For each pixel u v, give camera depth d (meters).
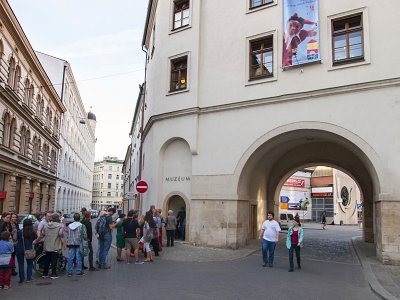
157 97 20.73
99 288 9.09
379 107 13.91
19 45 26.98
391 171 13.32
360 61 14.49
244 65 17.48
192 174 18.30
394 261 12.81
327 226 44.69
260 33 17.28
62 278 10.31
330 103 14.93
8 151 25.83
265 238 12.77
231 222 16.77
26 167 30.84
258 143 16.50
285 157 23.08
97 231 12.11
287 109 15.95
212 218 17.34
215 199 17.36
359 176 22.14
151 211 14.37
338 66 14.93
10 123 26.58
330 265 13.35
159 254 14.94
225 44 18.36
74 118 61.47
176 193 19.27
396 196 13.09
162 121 20.14
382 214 13.19
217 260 13.79
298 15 16.00
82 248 10.98
